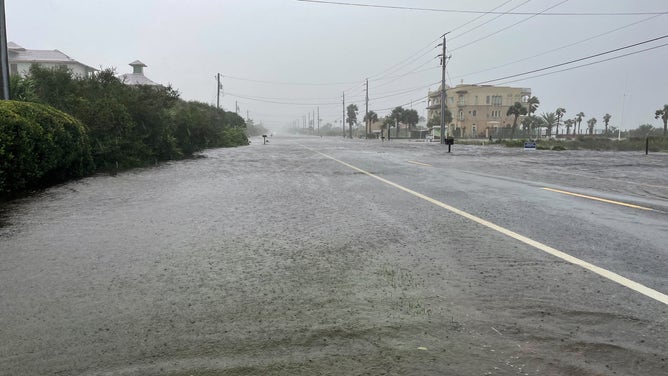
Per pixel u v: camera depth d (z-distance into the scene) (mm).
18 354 2656
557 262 4426
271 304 3406
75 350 2703
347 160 19531
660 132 85875
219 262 4469
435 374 2426
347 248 4977
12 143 8703
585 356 2607
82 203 7930
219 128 36500
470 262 4441
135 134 17031
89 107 14164
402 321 3096
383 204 7938
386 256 4660
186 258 4598
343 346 2754
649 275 4023
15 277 3990
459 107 99125
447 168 15500
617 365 2508
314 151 28141
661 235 5543
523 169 15484
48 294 3594
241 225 6191
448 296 3547
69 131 11383
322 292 3650
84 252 4801
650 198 8672
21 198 8469
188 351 2699
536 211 7215
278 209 7438
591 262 4418
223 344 2787
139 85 19953
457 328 2982
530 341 2793
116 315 3207
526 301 3432
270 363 2562
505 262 4438
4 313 3230
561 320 3092
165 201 8211
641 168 16688
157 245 5109
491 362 2543
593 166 17500
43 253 4750
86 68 54969
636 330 2938
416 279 3945
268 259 4570
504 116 99312
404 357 2613
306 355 2650
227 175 12938
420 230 5859
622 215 6867
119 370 2486
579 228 5949
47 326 3025
